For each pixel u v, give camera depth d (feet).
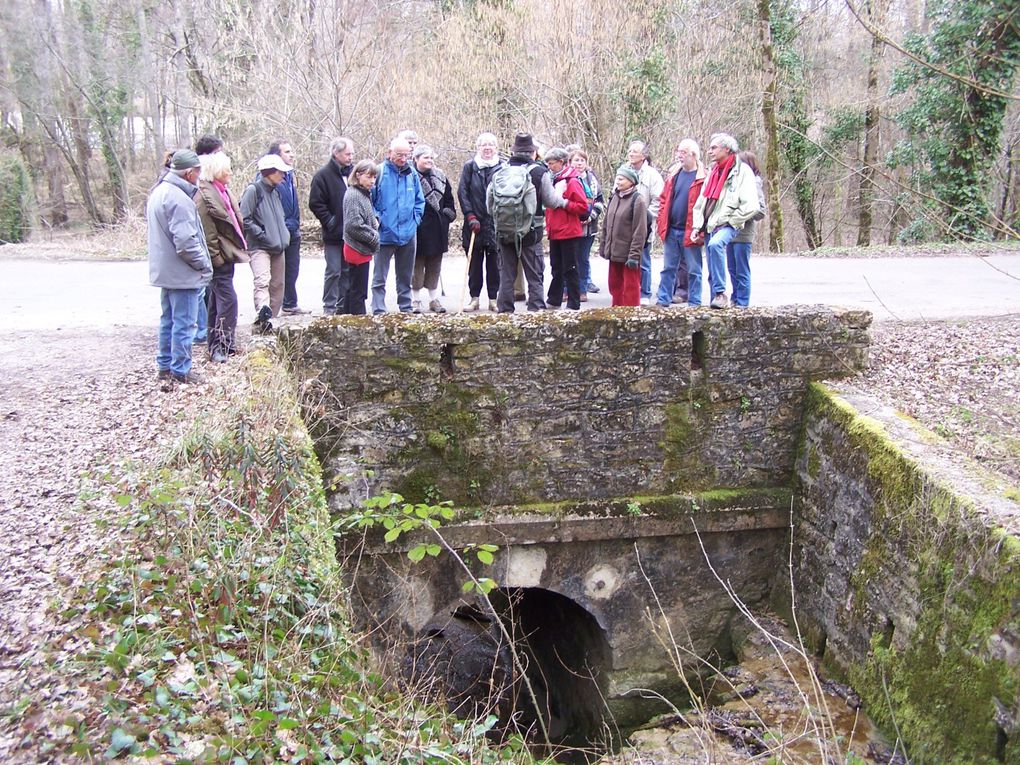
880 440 22.12
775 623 26.78
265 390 19.79
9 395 24.63
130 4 99.96
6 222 84.23
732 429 26.23
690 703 27.17
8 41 100.12
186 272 24.31
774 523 26.78
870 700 21.49
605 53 63.10
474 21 65.16
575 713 31.07
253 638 12.77
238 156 68.64
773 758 18.54
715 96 67.36
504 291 30.25
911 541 20.38
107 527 15.75
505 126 68.23
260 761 10.55
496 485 25.25
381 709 13.51
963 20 52.01
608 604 26.81
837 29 74.79
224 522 14.83
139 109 110.73
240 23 66.69
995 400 24.88
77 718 10.50
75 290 41.22
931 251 52.90
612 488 25.85
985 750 17.22
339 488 24.16
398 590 25.14
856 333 26.45
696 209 30.07
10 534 15.83
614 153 66.23
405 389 24.14
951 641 18.58
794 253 54.65
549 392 24.93
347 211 28.22
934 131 58.13
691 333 25.32
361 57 68.74
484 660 36.63
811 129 74.49
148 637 12.17
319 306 35.19
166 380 25.13
